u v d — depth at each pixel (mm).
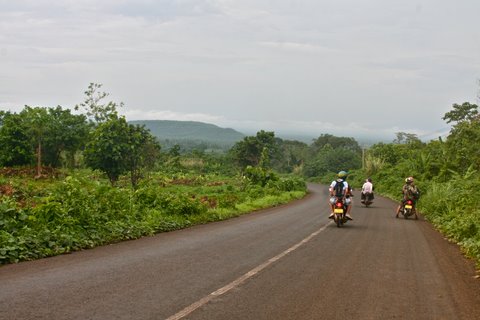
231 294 6172
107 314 5020
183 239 11336
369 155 65250
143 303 5516
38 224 9562
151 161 36344
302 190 45344
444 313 5781
